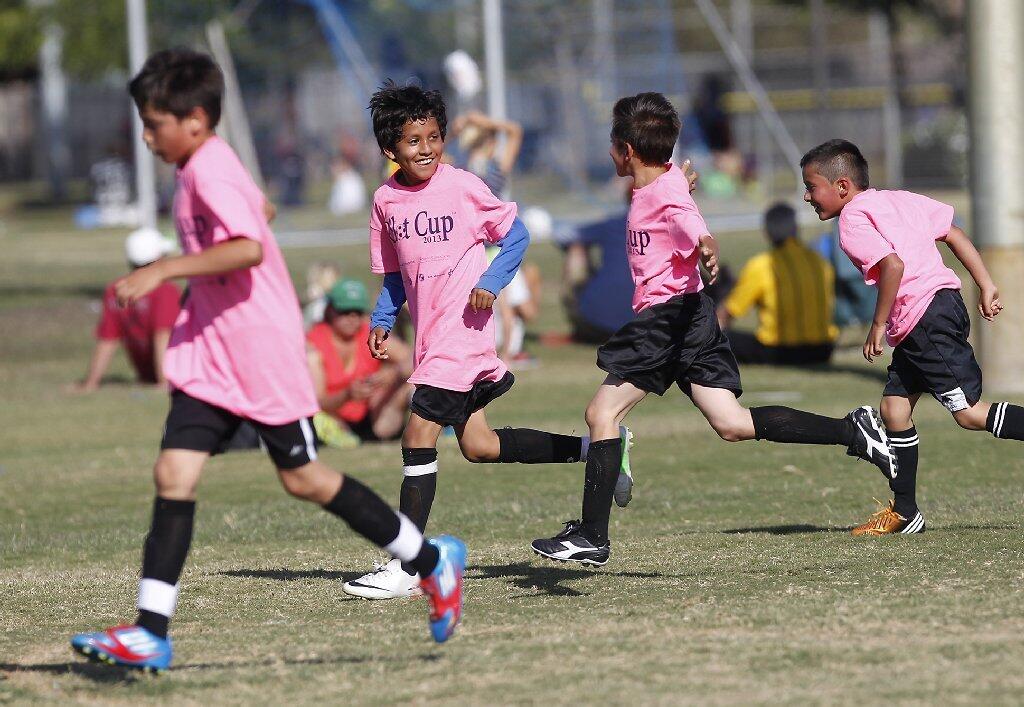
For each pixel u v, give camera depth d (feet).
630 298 182.50
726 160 410.11
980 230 129.59
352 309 120.47
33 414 143.54
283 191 404.16
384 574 67.46
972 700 46.03
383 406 121.90
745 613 58.75
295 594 68.39
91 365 159.74
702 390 67.97
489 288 66.13
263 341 52.65
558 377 157.79
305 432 53.52
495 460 71.15
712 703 46.83
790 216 158.81
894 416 73.56
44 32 438.40
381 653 55.83
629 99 67.92
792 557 69.92
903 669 49.62
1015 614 56.65
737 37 472.85
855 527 77.56
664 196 65.87
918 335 71.56
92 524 91.56
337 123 444.55
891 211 71.41
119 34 419.74
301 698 50.01
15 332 207.51
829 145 72.84
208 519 90.53
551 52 363.35
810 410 123.65
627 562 71.26
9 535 87.81
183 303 54.44
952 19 453.17
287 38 393.70
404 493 68.18
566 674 51.08
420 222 67.51
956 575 63.93
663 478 98.94
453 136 148.56
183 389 53.36
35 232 394.11
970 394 71.36
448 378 67.26
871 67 448.65
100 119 625.82
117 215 422.82
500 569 71.31
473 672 52.13
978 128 128.36
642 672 50.78
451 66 201.67
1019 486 88.63
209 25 355.97
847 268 161.58
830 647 52.90
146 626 52.65
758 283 158.51
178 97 52.01
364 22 366.63
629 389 66.33
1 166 644.69
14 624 64.03
